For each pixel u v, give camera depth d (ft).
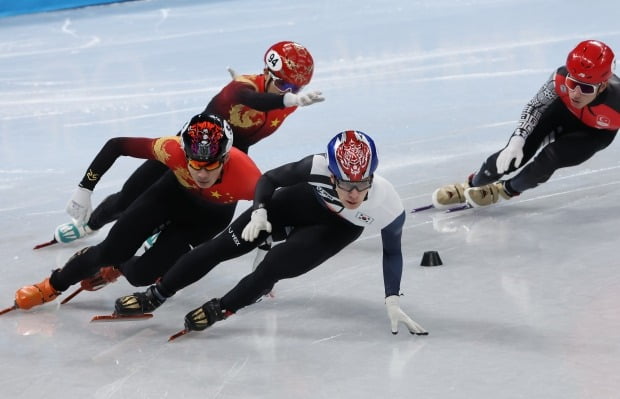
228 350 36.11
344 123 71.97
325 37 108.37
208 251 37.14
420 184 57.67
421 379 32.60
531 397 30.78
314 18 124.36
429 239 48.78
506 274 42.93
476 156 62.18
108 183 60.95
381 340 36.40
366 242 49.32
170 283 37.58
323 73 90.17
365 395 31.58
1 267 47.39
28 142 71.82
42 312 41.57
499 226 50.26
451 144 65.10
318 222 36.65
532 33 101.09
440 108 74.33
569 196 54.54
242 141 45.01
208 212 39.91
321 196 35.70
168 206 39.29
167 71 95.20
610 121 48.26
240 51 103.09
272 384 32.86
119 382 33.68
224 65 95.86
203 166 35.78
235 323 39.04
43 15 149.89
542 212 52.11
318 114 75.36
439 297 40.55
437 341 35.91
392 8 127.65
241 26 122.11
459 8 122.72
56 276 40.93
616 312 37.52
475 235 48.98
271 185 36.01
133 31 125.59
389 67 90.43
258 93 41.47
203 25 126.11
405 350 35.22
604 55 45.78
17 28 136.15
